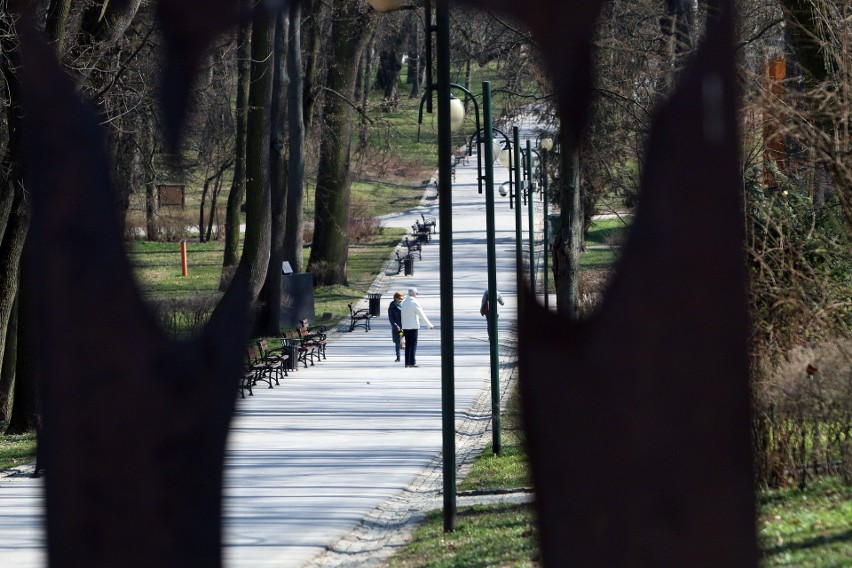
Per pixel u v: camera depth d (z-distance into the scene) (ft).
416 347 311.88
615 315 37.60
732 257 37.27
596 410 37.55
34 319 39.63
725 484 36.88
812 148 109.09
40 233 39.60
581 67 39.60
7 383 251.19
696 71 37.81
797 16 115.75
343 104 449.89
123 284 39.45
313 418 217.97
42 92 39.88
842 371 110.32
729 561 36.81
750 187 118.11
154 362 39.06
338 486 153.99
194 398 39.17
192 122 41.06
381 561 110.52
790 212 117.19
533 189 286.87
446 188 118.62
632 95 149.18
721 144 37.58
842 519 94.12
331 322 397.80
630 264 37.63
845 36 110.73
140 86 211.00
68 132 39.88
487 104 167.84
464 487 150.92
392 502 144.25
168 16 40.37
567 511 37.63
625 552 37.19
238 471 165.89
